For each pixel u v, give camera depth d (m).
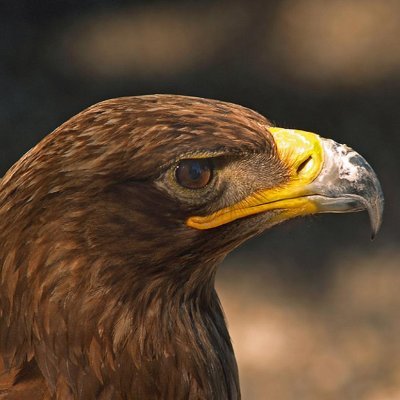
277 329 15.05
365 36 20.27
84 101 19.23
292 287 15.71
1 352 6.34
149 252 6.28
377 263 16.03
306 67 19.78
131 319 6.35
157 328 6.47
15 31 20.78
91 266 6.16
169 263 6.40
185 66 19.92
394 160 17.67
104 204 6.08
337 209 6.65
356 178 6.68
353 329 15.10
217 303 7.14
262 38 20.47
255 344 14.84
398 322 15.19
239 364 14.59
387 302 15.50
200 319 6.81
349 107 18.81
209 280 6.80
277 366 14.59
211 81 19.59
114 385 6.37
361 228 16.53
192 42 20.45
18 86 19.50
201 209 6.35
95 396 6.34
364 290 15.69
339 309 15.41
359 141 18.17
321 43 20.23
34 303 6.15
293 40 20.36
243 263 16.03
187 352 6.61
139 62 20.03
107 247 6.15
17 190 6.07
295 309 15.38
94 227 6.09
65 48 20.39
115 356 6.33
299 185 6.62
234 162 6.43
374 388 14.33
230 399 7.07
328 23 20.61
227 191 6.44
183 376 6.59
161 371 6.51
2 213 6.13
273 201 6.59
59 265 6.09
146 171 6.09
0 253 6.17
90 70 19.89
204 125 6.19
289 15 20.88
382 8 20.73
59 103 19.19
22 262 6.12
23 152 18.20
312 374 14.49
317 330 15.06
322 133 18.41
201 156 6.14
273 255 16.12
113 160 6.02
